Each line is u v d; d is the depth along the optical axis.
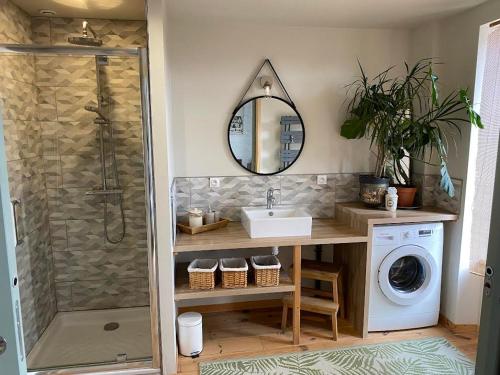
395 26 3.02
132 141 2.82
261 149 3.08
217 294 2.49
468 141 2.68
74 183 2.81
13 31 2.37
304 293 3.10
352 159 3.23
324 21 2.86
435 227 2.76
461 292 2.83
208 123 2.98
